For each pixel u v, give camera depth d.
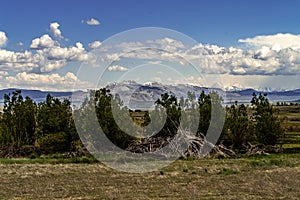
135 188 15.93
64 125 29.55
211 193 14.77
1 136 29.58
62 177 18.73
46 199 14.00
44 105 30.64
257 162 23.53
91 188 15.98
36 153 29.12
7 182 17.38
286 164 22.69
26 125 30.44
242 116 30.80
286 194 14.52
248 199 13.64
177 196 14.28
